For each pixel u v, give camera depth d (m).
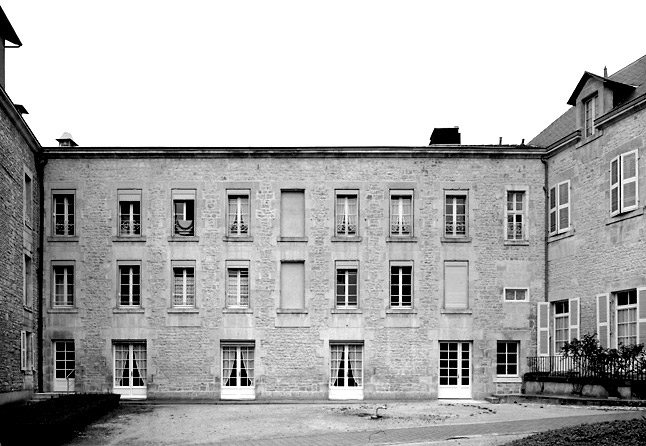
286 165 22.92
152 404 20.59
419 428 14.45
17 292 19.84
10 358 19.05
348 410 17.95
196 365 22.30
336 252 22.64
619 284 18.75
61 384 22.38
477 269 22.62
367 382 22.25
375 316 22.44
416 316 22.42
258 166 22.92
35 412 15.07
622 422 12.44
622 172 18.69
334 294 22.52
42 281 22.48
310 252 22.64
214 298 22.50
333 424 15.54
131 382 22.44
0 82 19.92
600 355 18.11
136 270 22.77
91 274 22.56
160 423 16.14
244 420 16.47
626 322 18.62
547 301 22.45
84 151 22.75
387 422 15.58
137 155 22.86
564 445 10.89
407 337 22.39
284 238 22.66
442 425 14.80
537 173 22.92
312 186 22.86
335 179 22.89
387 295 22.52
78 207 22.75
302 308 22.52
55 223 22.81
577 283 20.83
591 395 18.39
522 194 22.98
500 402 20.30
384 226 22.73
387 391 22.23
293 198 23.03
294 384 22.25
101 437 14.36
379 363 22.33
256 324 22.42
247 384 22.47
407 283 22.70
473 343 22.38
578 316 20.61
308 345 22.36
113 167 22.89
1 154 18.39
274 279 22.55
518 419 15.30
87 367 22.33
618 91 19.64
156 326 22.42
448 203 23.00
